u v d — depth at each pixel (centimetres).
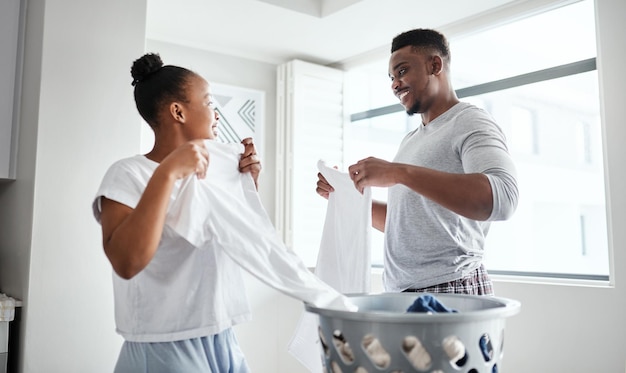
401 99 140
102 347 179
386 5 233
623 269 182
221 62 291
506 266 237
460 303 97
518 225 233
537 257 226
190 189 90
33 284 168
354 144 318
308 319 116
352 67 310
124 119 188
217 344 99
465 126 125
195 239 90
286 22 254
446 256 125
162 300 94
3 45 185
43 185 171
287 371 268
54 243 172
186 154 87
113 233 83
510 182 109
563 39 218
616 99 189
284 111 299
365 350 74
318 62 315
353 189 129
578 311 190
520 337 205
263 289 265
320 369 118
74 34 179
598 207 204
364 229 123
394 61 138
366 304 101
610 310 183
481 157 115
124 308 96
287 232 291
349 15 244
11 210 189
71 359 173
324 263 136
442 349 71
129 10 191
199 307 96
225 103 288
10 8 188
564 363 192
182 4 232
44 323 169
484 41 249
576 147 212
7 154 184
